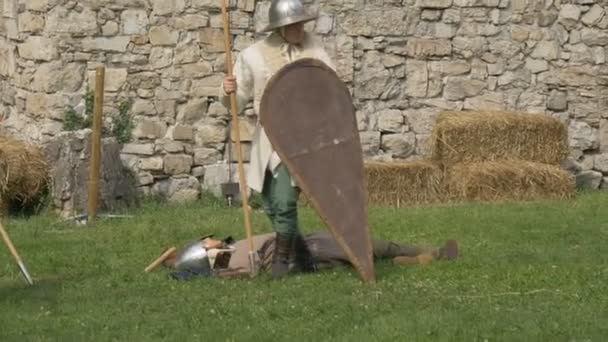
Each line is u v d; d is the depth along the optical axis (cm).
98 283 2169
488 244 2498
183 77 3344
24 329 1848
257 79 2203
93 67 3281
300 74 2150
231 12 3369
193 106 3347
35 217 2997
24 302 2016
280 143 2130
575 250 2422
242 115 3350
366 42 3456
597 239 2562
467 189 3256
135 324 1866
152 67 3325
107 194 3117
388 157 3472
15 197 3066
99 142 2956
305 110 2147
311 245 2264
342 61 3441
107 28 3291
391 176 3241
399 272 2194
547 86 3556
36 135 3294
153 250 2511
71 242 2627
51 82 3250
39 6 3256
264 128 2133
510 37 3528
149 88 3322
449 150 3297
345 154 2148
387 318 1858
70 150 3012
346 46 3441
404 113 3488
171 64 3334
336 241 2148
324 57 2233
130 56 3309
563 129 3397
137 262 2381
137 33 3309
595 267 2231
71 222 2931
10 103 3472
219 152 3362
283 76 2147
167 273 2245
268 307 1933
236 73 2231
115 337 1802
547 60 3550
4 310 1966
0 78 3525
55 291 2098
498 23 3522
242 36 3381
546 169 3309
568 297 2002
